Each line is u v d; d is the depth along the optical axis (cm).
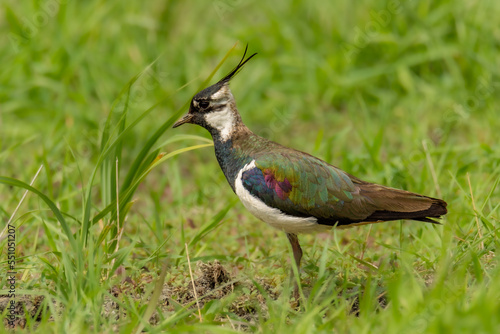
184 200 1392
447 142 1512
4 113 1642
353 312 895
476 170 1297
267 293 966
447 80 1672
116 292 953
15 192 1273
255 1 1903
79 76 1714
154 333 785
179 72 1738
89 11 1786
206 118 1043
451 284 837
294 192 962
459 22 1697
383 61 1728
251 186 980
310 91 1727
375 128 1620
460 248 970
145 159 1080
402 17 1738
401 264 914
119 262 947
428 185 1234
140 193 1484
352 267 1014
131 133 1576
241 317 907
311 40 1792
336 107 1728
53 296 877
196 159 1598
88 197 980
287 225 983
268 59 1773
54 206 946
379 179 1270
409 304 770
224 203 1369
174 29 1856
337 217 960
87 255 979
